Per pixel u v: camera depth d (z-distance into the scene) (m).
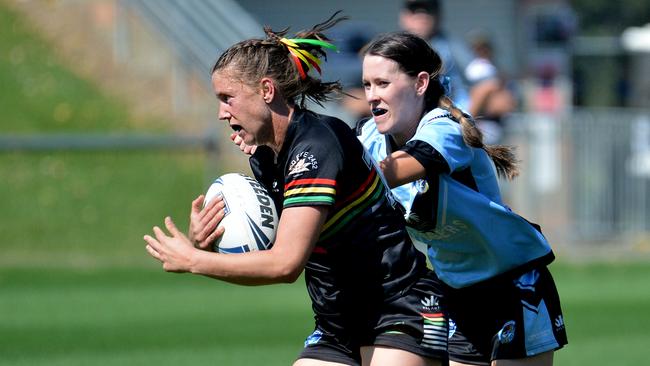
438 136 17.23
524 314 18.59
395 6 89.12
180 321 34.59
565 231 52.56
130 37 61.84
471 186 17.89
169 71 60.47
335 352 16.92
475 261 18.64
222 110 16.05
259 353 29.52
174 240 15.68
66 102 58.09
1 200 49.31
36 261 45.03
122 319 34.75
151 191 51.09
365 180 16.06
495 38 93.56
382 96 17.64
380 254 16.33
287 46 16.09
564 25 93.06
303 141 15.73
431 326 16.50
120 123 57.16
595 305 38.69
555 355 29.92
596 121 52.78
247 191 16.52
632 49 94.62
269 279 15.47
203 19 62.75
